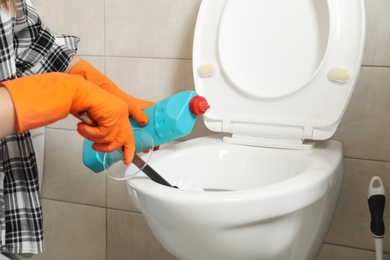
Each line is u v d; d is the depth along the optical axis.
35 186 0.82
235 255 0.77
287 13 1.03
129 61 1.33
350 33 0.96
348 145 1.14
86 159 0.87
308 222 0.86
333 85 0.97
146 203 0.74
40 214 0.83
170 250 0.83
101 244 1.47
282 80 1.03
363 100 1.11
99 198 1.44
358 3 0.96
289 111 1.01
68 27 1.39
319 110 0.99
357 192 1.15
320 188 0.79
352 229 1.17
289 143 1.02
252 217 0.70
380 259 0.97
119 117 0.63
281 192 0.71
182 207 0.70
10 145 0.79
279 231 0.77
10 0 0.70
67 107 0.61
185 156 0.98
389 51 1.07
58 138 1.45
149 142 0.84
